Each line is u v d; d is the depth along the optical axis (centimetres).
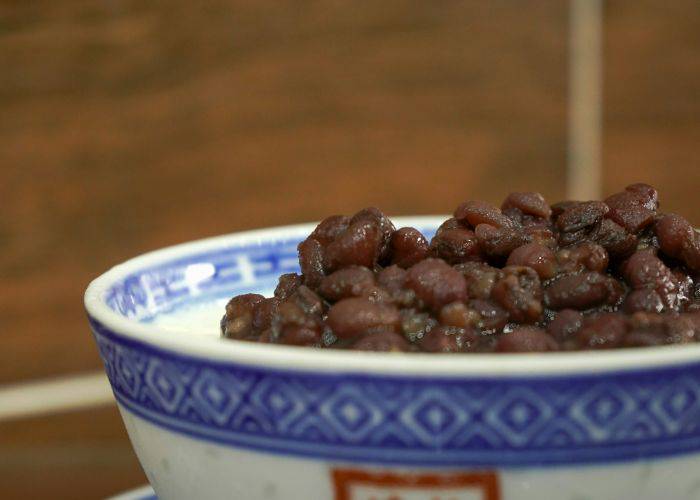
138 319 28
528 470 21
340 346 24
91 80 55
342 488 22
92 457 58
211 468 23
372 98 61
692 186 66
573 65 63
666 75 64
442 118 62
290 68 59
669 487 22
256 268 31
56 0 54
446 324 24
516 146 63
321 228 27
